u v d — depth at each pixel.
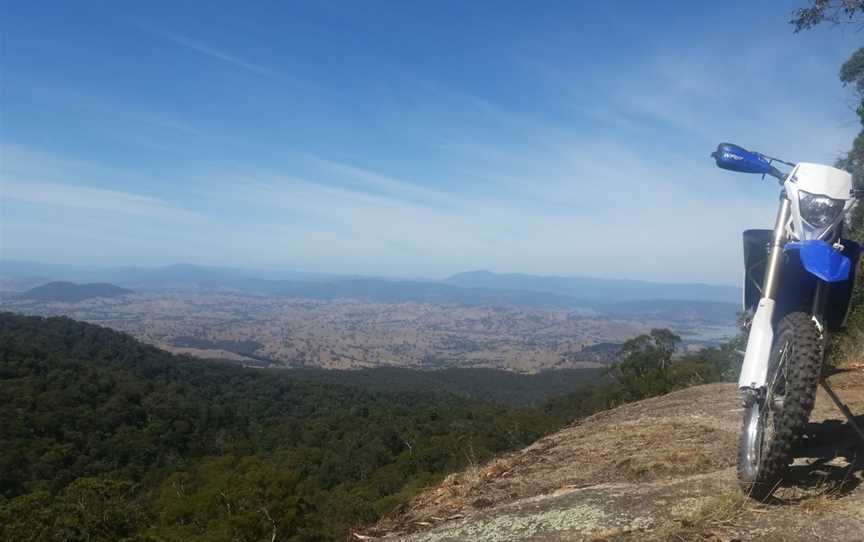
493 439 22.34
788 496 2.34
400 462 24.53
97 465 37.50
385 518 3.52
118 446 40.62
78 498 20.06
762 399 2.33
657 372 13.90
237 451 42.53
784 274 2.42
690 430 3.86
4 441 36.03
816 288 2.33
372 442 36.03
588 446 3.96
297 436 44.72
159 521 18.02
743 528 2.12
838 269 2.20
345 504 15.05
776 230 2.44
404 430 36.91
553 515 2.54
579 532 2.33
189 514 16.14
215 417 51.34
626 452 3.60
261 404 59.00
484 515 2.76
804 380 2.07
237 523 14.12
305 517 14.66
